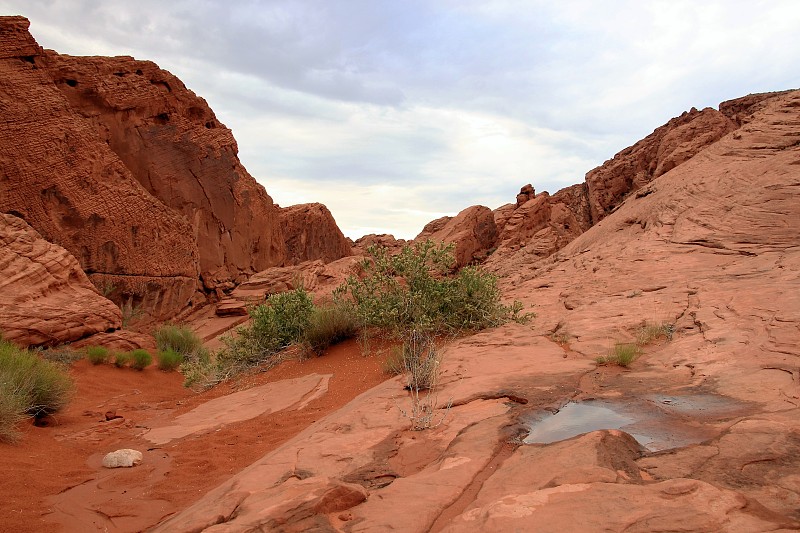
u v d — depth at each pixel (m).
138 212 24.09
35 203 20.48
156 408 10.42
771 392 5.02
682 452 3.61
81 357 13.80
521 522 2.81
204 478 5.76
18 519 4.76
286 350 12.48
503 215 56.38
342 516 3.28
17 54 21.00
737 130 28.33
